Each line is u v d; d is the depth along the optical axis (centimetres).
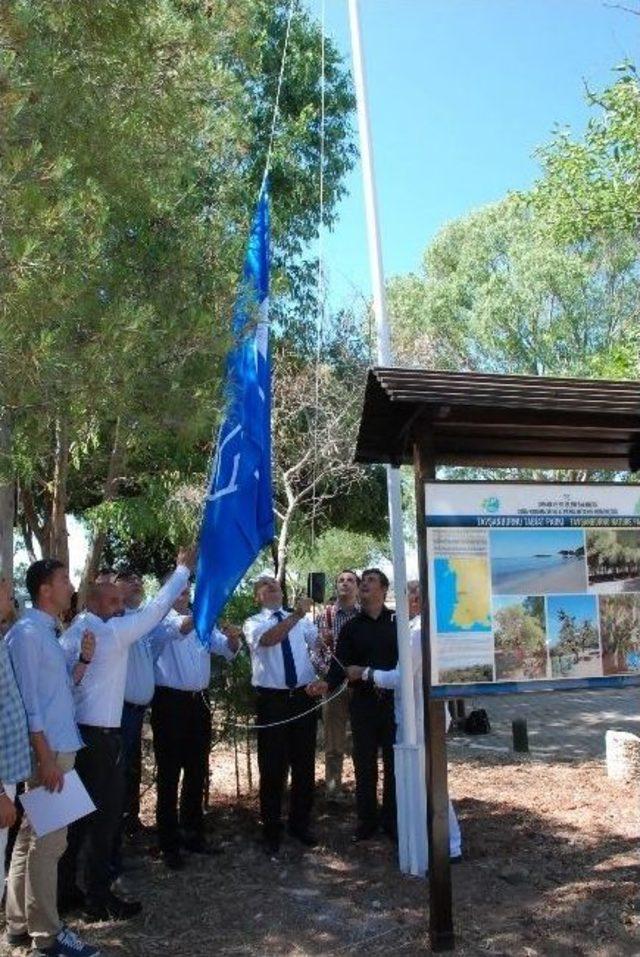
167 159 632
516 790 823
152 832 691
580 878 578
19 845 472
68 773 450
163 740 614
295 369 1404
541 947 473
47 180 467
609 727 1241
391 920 514
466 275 2831
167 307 588
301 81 1336
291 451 1380
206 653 635
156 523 1001
